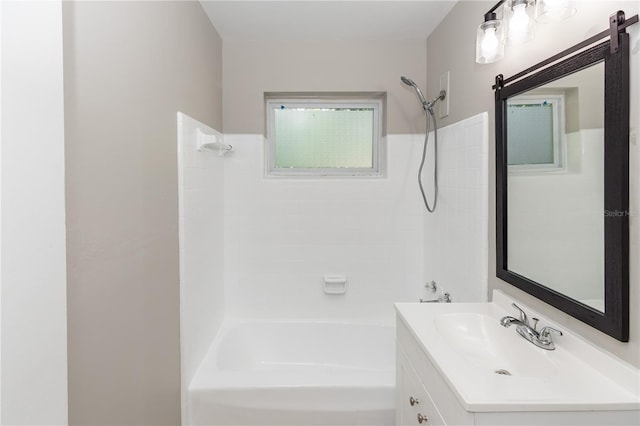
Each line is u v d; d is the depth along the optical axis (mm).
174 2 1486
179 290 1561
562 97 1063
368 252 2457
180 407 1569
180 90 1561
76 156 850
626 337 864
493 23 1268
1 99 535
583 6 986
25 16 577
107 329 994
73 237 839
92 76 913
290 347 2383
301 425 1639
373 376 1705
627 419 832
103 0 963
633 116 833
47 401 637
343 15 2010
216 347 2041
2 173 538
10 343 557
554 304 1099
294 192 2418
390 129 2402
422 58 2363
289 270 2451
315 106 2537
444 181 2043
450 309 1425
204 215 1941
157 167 1325
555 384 897
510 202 1365
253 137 2379
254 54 2346
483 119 1569
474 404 816
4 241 542
